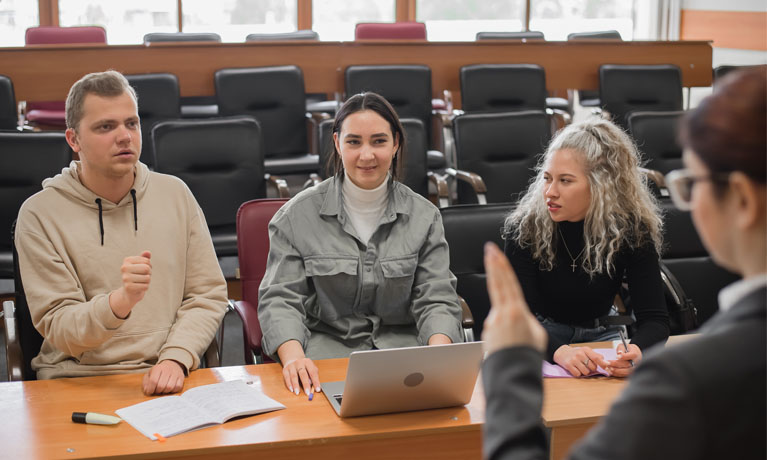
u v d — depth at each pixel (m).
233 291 3.88
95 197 2.08
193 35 6.34
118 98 2.01
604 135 2.22
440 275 2.27
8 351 2.06
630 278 2.30
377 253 2.24
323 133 3.80
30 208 2.06
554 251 2.30
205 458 1.55
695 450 0.68
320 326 2.30
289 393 1.82
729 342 0.70
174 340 2.02
